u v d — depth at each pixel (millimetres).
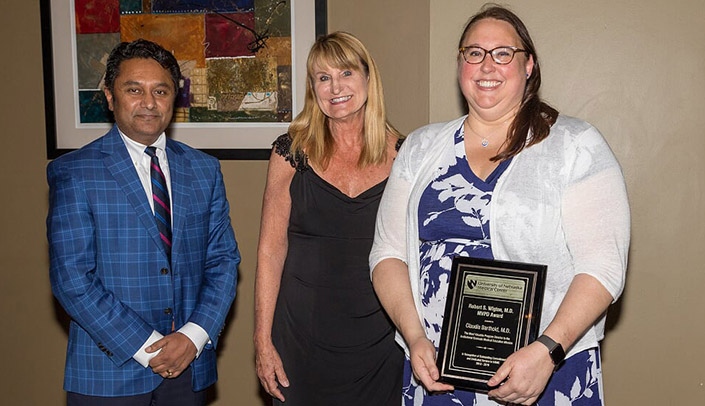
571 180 1846
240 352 3654
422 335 1940
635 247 3266
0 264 3824
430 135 2096
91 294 2250
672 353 3268
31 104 3729
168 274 2361
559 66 3248
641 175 3240
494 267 1850
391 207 2119
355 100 2527
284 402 2631
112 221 2305
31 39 3697
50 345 3820
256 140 3537
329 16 3422
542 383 1747
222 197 2582
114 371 2311
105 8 3598
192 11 3525
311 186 2566
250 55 3496
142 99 2324
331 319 2551
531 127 1913
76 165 2324
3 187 3787
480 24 1963
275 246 2658
